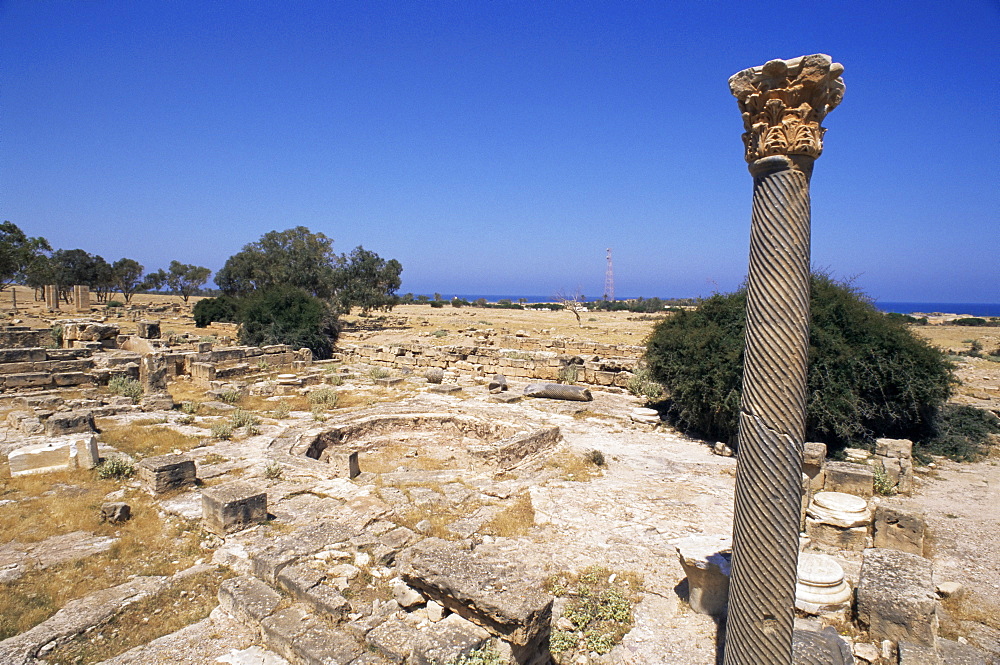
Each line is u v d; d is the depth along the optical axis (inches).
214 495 395.2
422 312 3543.3
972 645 283.7
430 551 293.3
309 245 2815.0
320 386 963.3
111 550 361.7
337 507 434.3
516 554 369.4
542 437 599.5
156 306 3144.7
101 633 282.0
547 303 4694.9
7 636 275.4
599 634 285.0
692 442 661.9
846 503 392.5
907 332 649.6
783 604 196.9
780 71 192.4
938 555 384.2
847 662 238.7
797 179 195.3
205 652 266.7
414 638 259.8
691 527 417.7
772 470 196.4
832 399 602.9
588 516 434.9
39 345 1224.2
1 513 410.6
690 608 307.4
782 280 195.5
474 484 502.6
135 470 497.4
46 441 520.7
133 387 844.6
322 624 273.7
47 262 2987.2
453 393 916.6
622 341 1715.1
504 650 239.6
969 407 733.9
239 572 340.5
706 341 667.4
